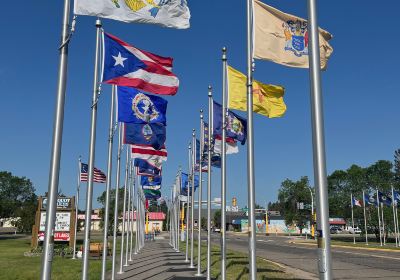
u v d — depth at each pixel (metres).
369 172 77.38
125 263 22.89
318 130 7.35
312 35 7.64
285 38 11.88
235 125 14.96
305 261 27.17
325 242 6.89
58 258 27.19
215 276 17.66
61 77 8.01
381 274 19.56
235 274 17.94
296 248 42.62
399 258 28.64
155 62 11.67
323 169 7.22
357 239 64.19
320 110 7.42
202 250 34.84
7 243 46.56
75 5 8.96
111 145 14.34
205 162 20.95
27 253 29.77
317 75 7.52
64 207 33.84
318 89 7.48
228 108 13.97
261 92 13.71
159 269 20.67
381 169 76.75
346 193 75.00
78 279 16.80
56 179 7.66
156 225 111.31
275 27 11.84
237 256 27.75
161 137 15.76
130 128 15.45
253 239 11.05
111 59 11.11
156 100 14.13
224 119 14.34
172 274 18.56
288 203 85.75
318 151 7.29
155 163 21.80
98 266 21.92
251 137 11.62
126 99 13.75
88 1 9.05
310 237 78.69
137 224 32.66
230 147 17.17
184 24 10.02
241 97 13.75
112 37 11.20
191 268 20.94
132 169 27.08
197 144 22.38
